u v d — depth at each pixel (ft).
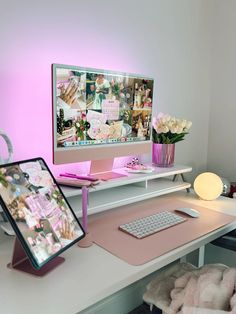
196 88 6.56
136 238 3.38
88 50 4.58
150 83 4.71
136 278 2.69
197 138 6.82
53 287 2.46
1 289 2.43
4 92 3.80
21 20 3.82
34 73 4.04
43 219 2.76
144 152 4.84
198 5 6.23
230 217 4.09
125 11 4.97
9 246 3.22
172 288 3.36
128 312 5.59
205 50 6.60
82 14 4.42
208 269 3.33
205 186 4.80
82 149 3.91
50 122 4.29
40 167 3.07
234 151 6.60
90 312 4.92
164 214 4.07
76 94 3.73
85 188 3.28
